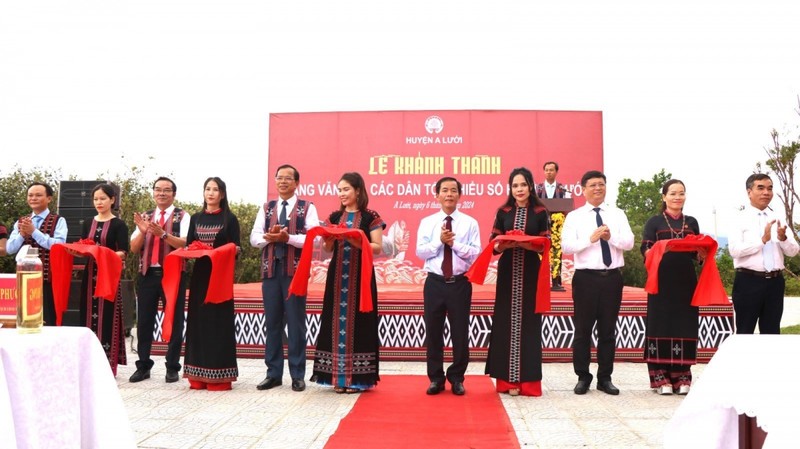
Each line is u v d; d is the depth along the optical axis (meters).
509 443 3.37
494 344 4.77
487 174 9.31
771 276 4.69
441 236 4.57
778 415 1.74
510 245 4.67
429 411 4.14
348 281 4.77
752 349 1.98
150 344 5.29
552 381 5.32
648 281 4.61
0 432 1.60
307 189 9.48
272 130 9.55
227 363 4.87
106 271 4.78
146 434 3.55
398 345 6.29
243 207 12.76
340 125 9.49
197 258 4.96
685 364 4.71
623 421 3.92
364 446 3.31
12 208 10.30
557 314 6.24
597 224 4.83
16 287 2.07
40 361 1.86
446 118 9.41
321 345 4.80
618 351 6.21
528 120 9.32
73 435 2.03
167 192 5.29
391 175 9.40
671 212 4.85
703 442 2.16
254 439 3.46
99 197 5.24
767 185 4.68
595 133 9.27
